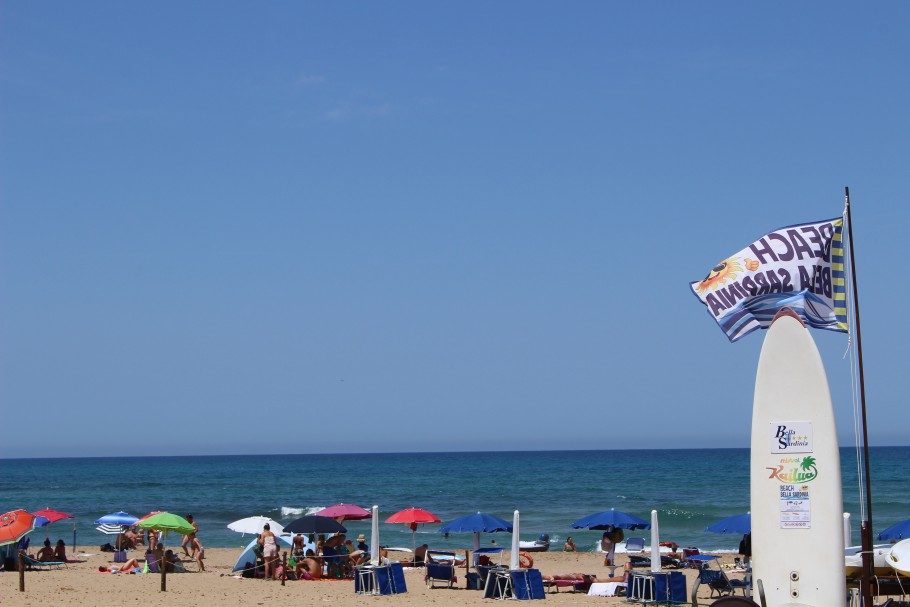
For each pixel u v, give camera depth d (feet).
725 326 42.96
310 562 77.10
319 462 624.59
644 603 58.13
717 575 63.98
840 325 41.83
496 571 61.57
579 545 131.23
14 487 322.14
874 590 53.21
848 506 194.80
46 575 78.13
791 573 37.63
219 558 105.91
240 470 472.03
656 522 58.65
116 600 59.52
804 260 42.32
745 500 222.07
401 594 63.98
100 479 378.94
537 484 306.76
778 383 38.60
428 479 349.20
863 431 41.16
